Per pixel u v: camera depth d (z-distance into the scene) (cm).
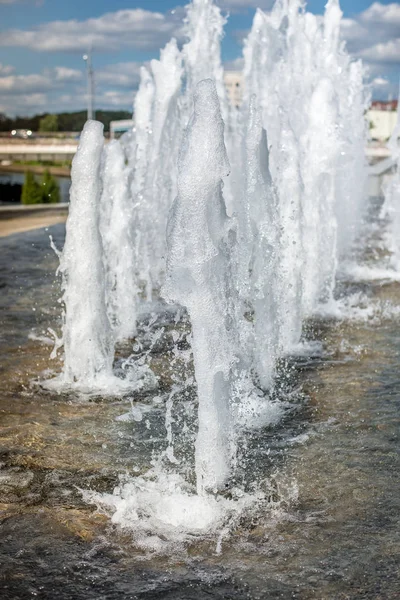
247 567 289
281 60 1178
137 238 927
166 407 467
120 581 281
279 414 453
